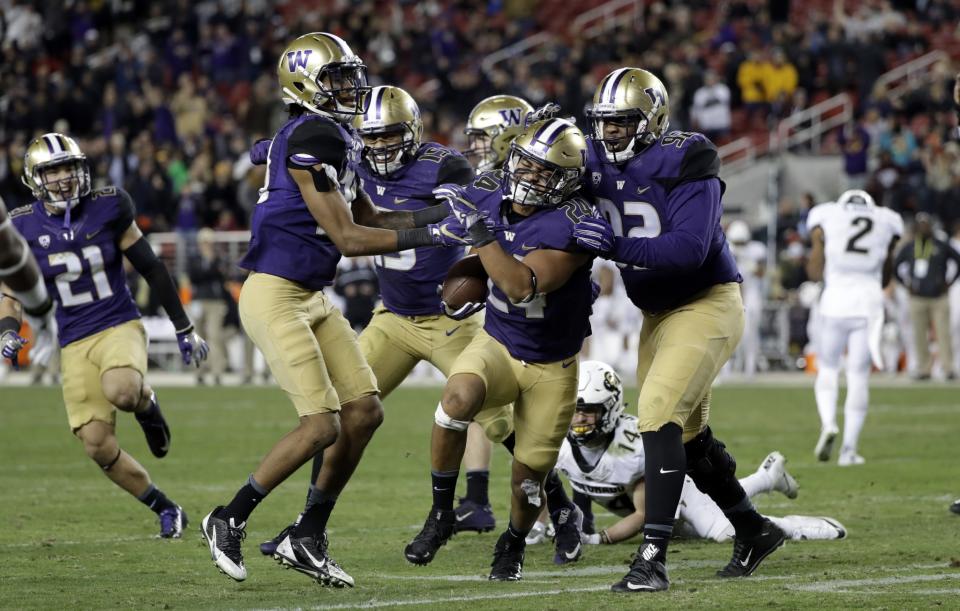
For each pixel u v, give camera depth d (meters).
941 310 61.47
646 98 18.28
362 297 59.09
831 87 83.88
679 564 20.80
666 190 18.39
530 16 95.12
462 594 17.94
